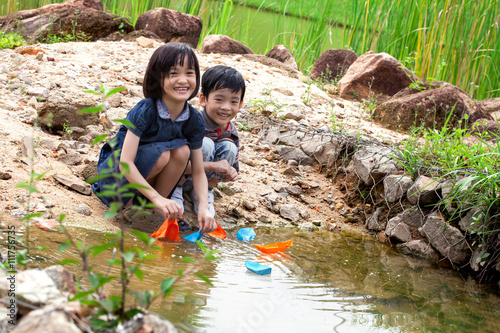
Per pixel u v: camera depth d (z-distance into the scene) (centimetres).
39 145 350
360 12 845
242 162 429
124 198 304
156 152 286
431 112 565
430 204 362
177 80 281
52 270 161
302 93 600
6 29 666
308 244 326
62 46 582
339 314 213
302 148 455
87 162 347
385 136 513
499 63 811
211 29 907
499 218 319
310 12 991
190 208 340
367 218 392
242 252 287
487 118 612
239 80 328
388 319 216
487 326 223
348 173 423
